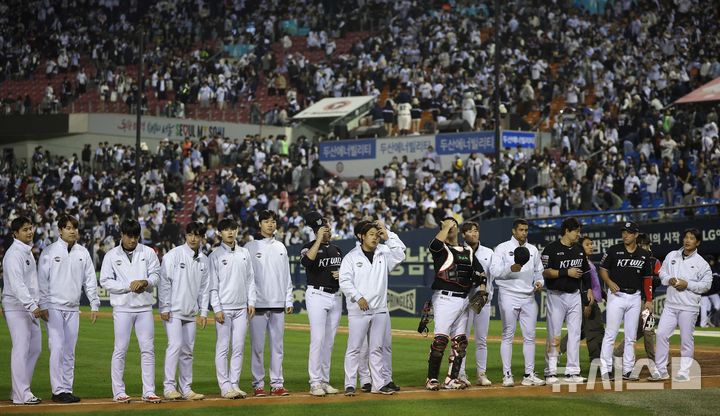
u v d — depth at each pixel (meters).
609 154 73.88
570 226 31.22
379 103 101.50
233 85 110.31
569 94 90.88
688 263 31.70
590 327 35.47
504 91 88.19
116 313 28.06
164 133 109.06
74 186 98.00
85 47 125.00
